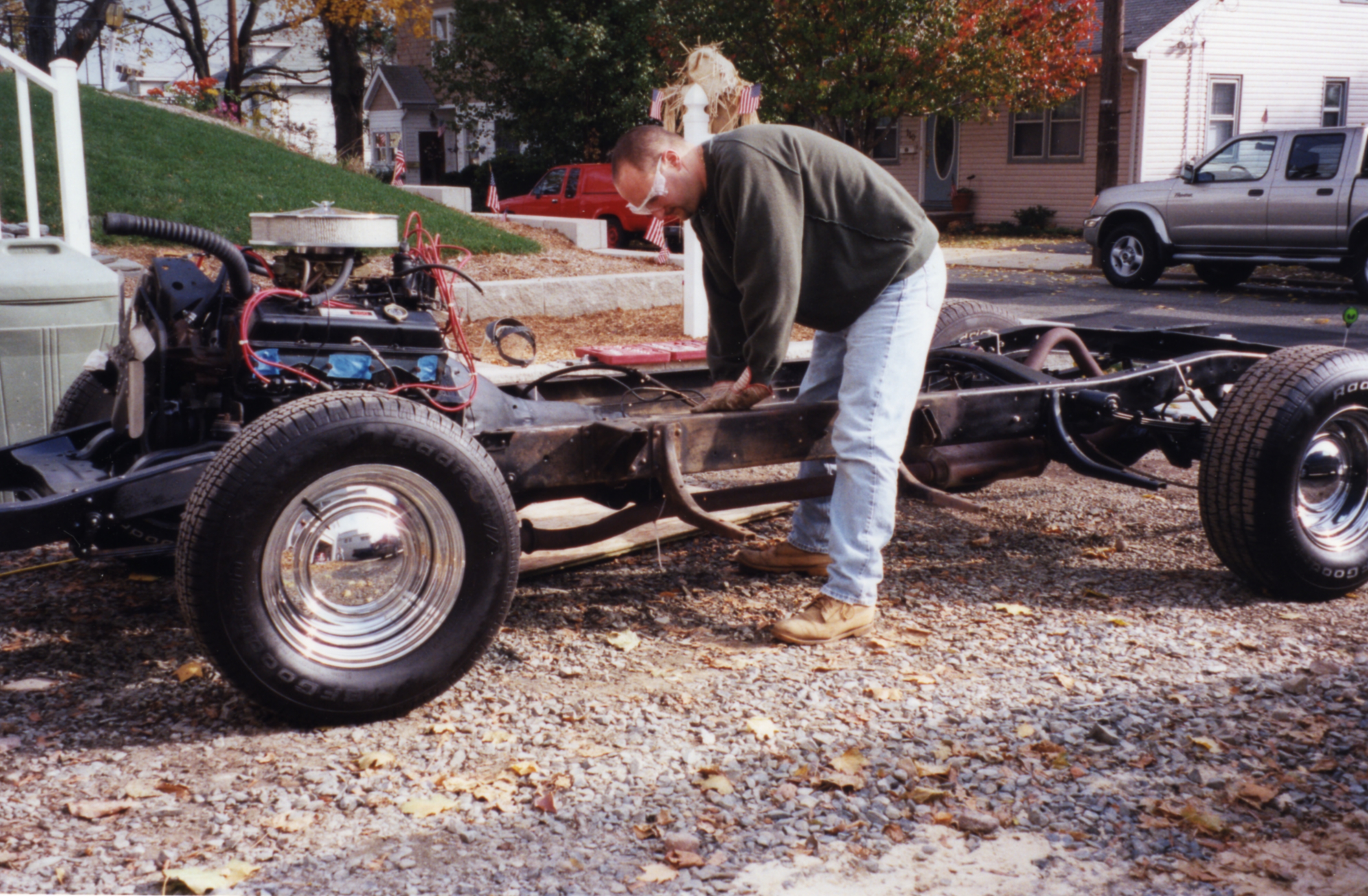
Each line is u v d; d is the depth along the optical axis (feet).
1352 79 79.82
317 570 9.57
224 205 34.58
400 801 8.64
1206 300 42.37
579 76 75.56
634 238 61.98
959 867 7.88
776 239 10.32
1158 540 15.51
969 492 17.90
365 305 11.61
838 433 11.50
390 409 9.53
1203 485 12.96
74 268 14.55
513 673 11.05
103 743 9.50
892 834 8.27
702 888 7.60
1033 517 16.55
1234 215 43.70
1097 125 71.77
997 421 13.10
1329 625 12.40
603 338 26.66
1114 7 52.75
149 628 11.97
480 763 9.23
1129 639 11.90
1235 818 8.49
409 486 9.67
